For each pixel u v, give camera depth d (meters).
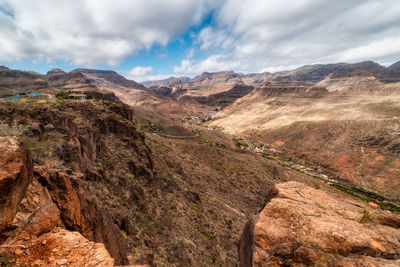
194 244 21.89
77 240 5.80
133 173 26.42
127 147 29.64
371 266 4.78
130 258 12.51
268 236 6.17
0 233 4.87
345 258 5.17
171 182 33.19
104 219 9.99
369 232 5.73
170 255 18.30
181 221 24.59
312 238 5.74
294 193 8.11
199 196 34.91
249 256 6.68
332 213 6.67
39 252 4.98
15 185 5.25
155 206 24.70
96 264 4.91
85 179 17.17
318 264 5.22
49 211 6.10
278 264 5.61
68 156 16.03
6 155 5.20
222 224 29.23
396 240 5.43
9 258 4.55
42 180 7.11
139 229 18.58
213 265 20.55
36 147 14.08
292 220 6.47
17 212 5.57
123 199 20.39
